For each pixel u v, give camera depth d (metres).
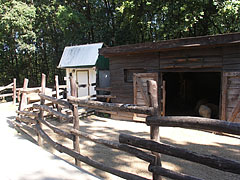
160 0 11.61
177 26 11.37
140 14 12.63
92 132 6.38
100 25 16.58
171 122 2.18
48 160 3.49
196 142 5.31
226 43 5.35
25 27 15.61
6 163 3.35
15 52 20.05
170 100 12.03
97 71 10.64
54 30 19.55
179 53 6.54
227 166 1.78
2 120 7.88
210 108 8.05
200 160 1.94
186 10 10.84
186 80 11.86
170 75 11.95
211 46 5.83
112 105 2.96
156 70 7.06
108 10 17.20
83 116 8.59
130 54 7.65
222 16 12.01
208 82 12.65
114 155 4.51
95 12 17.52
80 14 15.84
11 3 14.06
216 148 4.85
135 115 7.69
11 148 4.12
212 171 3.73
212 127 1.87
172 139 5.57
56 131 4.08
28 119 5.64
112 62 8.31
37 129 4.95
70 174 2.96
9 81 21.00
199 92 12.95
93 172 3.69
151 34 14.63
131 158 4.34
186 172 3.68
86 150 4.83
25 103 6.77
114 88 8.31
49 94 8.56
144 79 7.25
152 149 2.33
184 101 11.77
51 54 19.62
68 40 16.61
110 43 16.62
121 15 13.35
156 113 2.39
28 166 3.24
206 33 14.49
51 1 17.09
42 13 17.19
